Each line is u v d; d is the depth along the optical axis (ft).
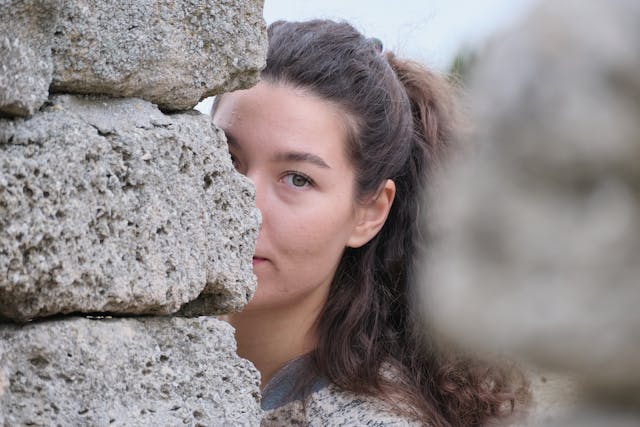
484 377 8.55
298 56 7.97
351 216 8.18
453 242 1.62
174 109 5.62
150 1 5.29
